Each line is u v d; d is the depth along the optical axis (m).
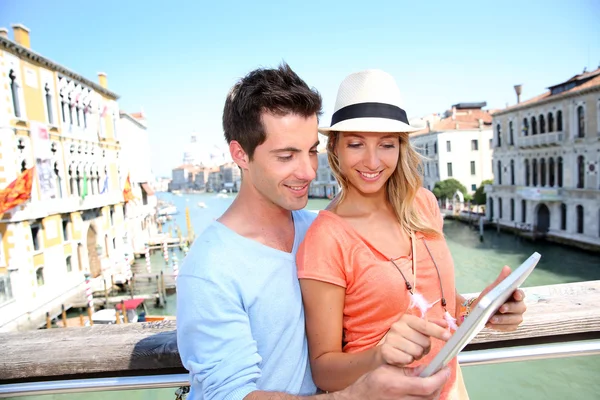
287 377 1.47
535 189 31.25
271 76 1.50
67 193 22.30
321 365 1.46
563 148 29.53
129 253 31.42
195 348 1.37
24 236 18.19
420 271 1.62
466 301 1.73
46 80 20.89
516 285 1.08
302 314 1.53
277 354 1.46
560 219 30.89
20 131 18.45
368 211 1.70
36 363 1.96
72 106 23.72
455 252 31.28
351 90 1.64
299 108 1.43
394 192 1.72
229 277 1.38
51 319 19.38
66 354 1.96
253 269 1.43
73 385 1.92
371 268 1.52
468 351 2.00
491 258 29.06
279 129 1.42
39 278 19.45
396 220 1.72
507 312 1.34
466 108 58.62
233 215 1.57
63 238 21.53
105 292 21.12
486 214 40.47
